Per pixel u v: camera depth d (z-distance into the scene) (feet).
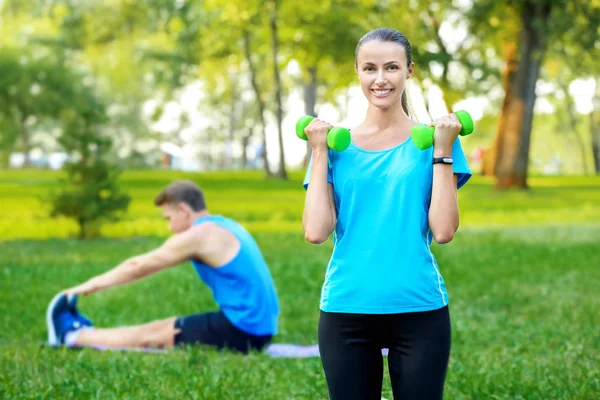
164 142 287.89
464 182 11.58
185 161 314.14
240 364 20.77
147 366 20.25
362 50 11.58
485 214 70.28
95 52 130.11
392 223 11.18
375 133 11.62
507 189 98.73
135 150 257.55
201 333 22.89
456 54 110.42
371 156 11.40
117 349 22.89
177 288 33.63
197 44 126.72
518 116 97.96
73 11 124.06
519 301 31.07
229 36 124.67
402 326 11.14
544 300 31.04
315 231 11.22
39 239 52.39
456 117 11.21
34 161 284.00
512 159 98.68
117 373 19.69
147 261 22.97
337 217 11.53
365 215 11.27
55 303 23.45
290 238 52.44
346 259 11.30
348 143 11.22
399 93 11.55
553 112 216.74
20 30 185.47
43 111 191.62
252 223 62.75
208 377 19.12
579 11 91.20
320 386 18.34
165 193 23.63
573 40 93.71
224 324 22.85
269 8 114.11
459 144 11.47
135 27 125.59
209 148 305.32
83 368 20.24
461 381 19.07
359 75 11.66
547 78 157.58
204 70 140.26
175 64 137.08
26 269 38.55
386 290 11.07
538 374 19.63
